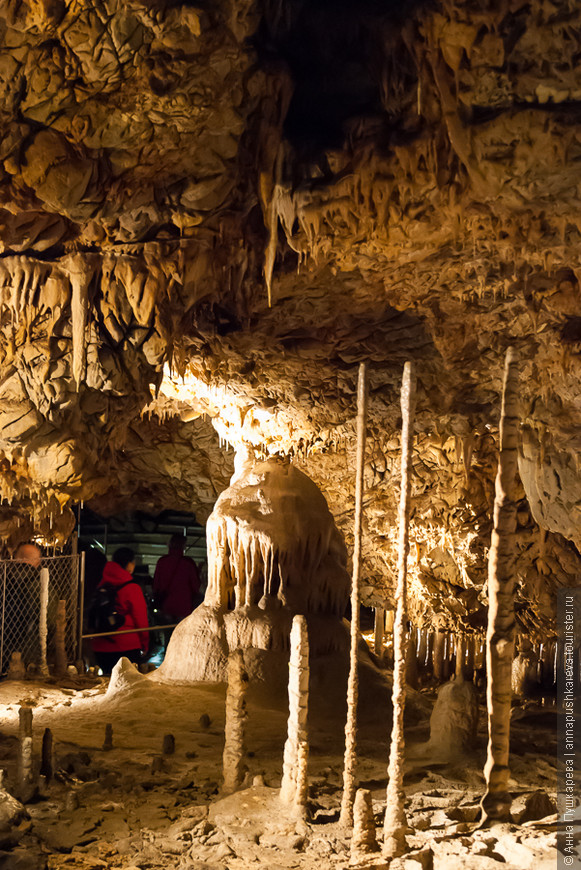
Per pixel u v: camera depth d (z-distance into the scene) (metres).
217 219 6.50
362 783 5.13
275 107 5.71
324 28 5.77
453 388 10.12
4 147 5.26
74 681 9.78
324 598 8.87
